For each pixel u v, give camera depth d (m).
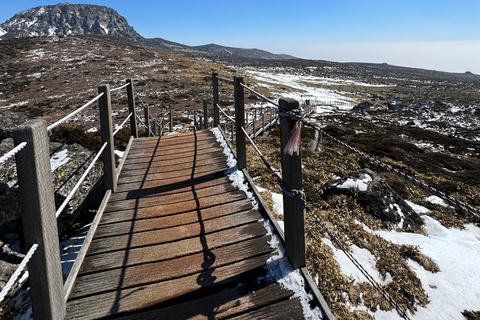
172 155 4.99
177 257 2.52
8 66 53.81
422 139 20.98
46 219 1.58
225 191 3.68
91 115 29.17
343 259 4.04
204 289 2.18
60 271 1.80
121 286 2.19
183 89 45.00
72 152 4.73
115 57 66.50
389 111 44.25
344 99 65.12
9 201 3.77
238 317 1.98
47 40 75.31
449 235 5.75
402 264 4.27
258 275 2.31
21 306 2.93
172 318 1.96
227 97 40.62
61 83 45.38
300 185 2.21
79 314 1.96
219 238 2.75
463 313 3.65
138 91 42.25
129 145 5.38
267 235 2.78
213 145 5.36
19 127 1.40
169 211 3.24
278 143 11.31
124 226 2.97
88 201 4.93
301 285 2.21
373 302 3.45
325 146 12.41
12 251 3.59
